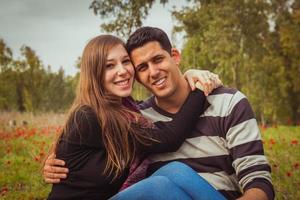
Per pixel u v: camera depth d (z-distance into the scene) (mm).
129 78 3594
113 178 3221
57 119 19750
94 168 3201
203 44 29375
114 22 12320
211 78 3598
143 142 3389
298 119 39531
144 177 3594
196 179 3123
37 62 48438
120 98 3602
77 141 3227
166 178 3125
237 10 28359
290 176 7312
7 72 45531
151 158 3631
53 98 52312
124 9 12242
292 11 32719
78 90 3525
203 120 3521
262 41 33094
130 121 3381
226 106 3453
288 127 16156
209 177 3477
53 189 3295
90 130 3240
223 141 3480
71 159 3227
